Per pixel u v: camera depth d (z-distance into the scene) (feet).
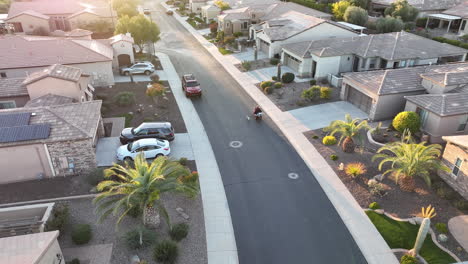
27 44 126.62
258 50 174.50
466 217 62.39
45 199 67.67
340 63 132.16
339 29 155.74
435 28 204.54
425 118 88.02
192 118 104.68
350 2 226.99
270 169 78.95
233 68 150.82
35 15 192.75
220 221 63.21
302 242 58.75
